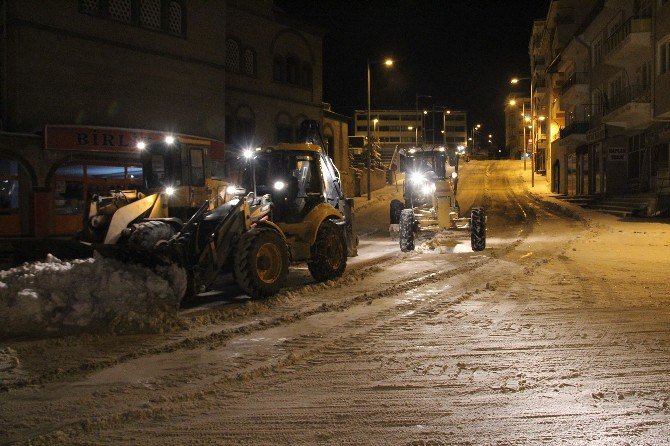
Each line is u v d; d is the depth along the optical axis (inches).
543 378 218.4
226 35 1253.1
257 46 1336.1
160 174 417.7
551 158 1955.0
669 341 266.7
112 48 943.7
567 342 266.7
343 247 463.2
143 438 170.7
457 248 665.0
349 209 519.5
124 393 208.2
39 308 311.0
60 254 412.2
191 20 1072.2
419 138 5167.3
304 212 440.5
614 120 1145.4
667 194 1003.3
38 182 845.8
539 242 714.8
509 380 216.5
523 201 1626.5
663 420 178.7
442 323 305.4
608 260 533.0
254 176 437.1
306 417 184.7
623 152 1282.0
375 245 749.9
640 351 251.4
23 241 420.5
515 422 178.7
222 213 371.2
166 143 413.4
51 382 221.8
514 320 309.7
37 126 851.4
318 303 362.9
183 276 346.3
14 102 832.3
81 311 313.7
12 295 315.9
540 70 2501.2
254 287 366.6
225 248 368.5
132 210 373.1
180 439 169.9
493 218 1162.0
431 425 177.3
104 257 362.3
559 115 1929.1
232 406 194.7
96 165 922.1
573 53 1643.7
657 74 995.3
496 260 551.2
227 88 1258.0
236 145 1268.5
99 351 262.4
